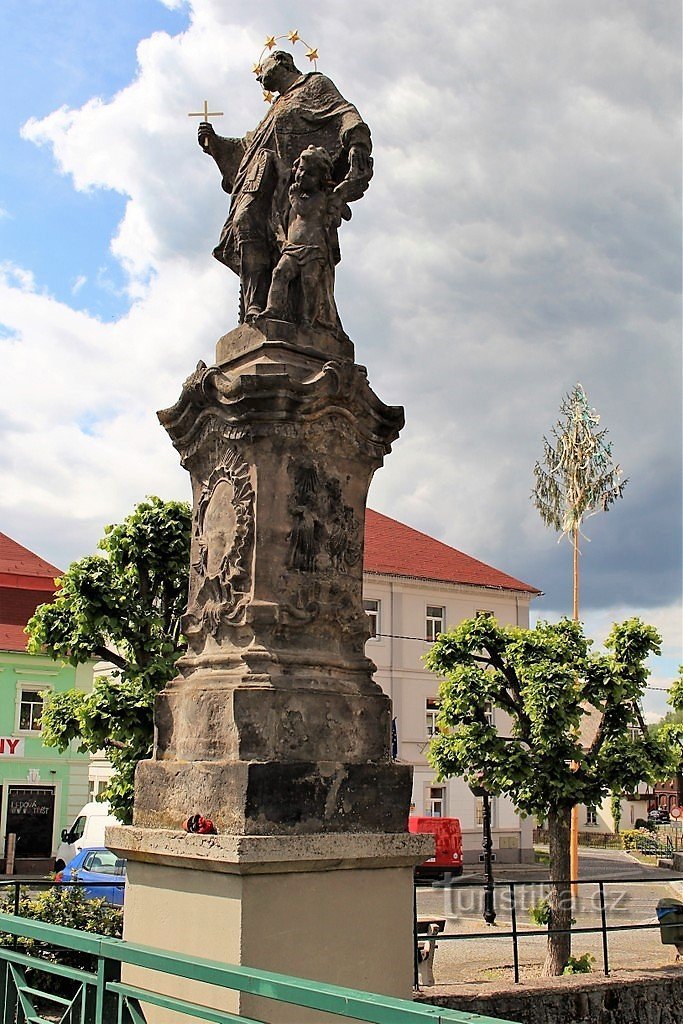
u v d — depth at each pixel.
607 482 28.00
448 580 38.25
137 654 15.70
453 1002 11.32
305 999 3.35
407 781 6.26
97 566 15.77
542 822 15.76
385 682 36.59
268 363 6.55
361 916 5.87
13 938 10.92
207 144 7.83
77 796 33.91
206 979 3.70
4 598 35.12
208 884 5.71
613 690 15.01
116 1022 4.14
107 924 12.23
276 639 6.25
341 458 6.68
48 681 34.38
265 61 7.71
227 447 6.65
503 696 15.91
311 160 6.93
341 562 6.59
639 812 56.31
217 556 6.61
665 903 14.83
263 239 7.29
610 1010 12.14
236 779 5.71
